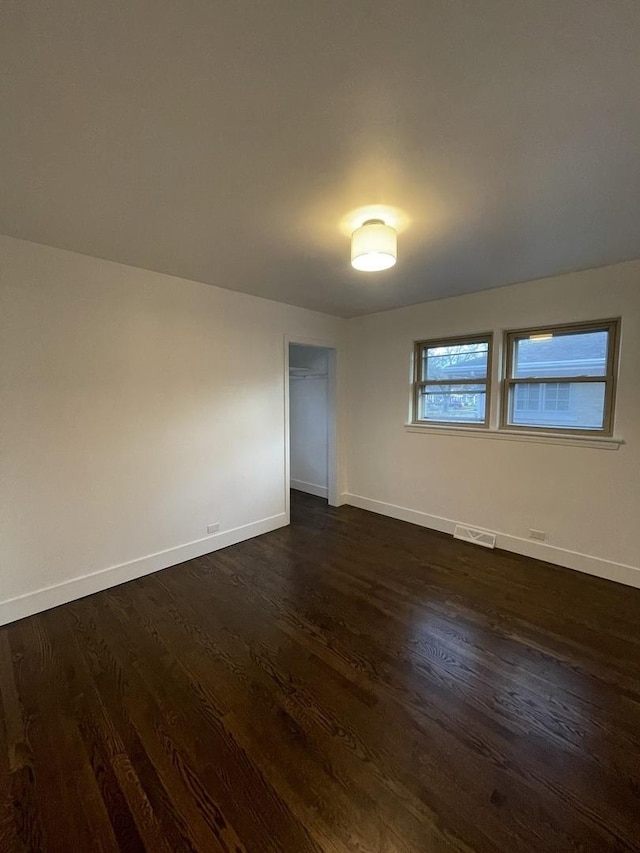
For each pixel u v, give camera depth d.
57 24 0.96
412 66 1.09
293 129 1.34
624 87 1.15
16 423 2.39
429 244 2.37
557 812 1.31
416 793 1.38
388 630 2.32
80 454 2.66
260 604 2.61
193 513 3.32
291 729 1.64
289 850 1.21
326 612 2.52
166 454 3.11
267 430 3.85
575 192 1.77
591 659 2.07
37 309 2.43
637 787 1.40
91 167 1.57
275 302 3.83
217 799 1.36
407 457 4.20
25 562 2.46
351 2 0.91
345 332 4.66
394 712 1.73
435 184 1.70
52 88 1.14
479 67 1.09
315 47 1.03
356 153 1.48
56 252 2.48
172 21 0.95
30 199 1.83
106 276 2.71
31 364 2.43
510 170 1.60
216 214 1.98
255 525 3.82
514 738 1.59
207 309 3.29
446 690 1.85
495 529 3.54
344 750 1.54
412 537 3.79
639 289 2.68
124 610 2.54
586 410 3.05
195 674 1.96
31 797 1.37
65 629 2.34
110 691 1.85
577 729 1.64
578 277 2.93
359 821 1.29
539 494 3.25
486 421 3.59
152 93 1.17
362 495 4.71
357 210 1.94
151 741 1.58
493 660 2.06
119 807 1.33
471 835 1.25
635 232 2.21
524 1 0.90
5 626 2.37
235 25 0.97
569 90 1.17
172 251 2.51
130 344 2.86
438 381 3.94
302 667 2.01
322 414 5.16
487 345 3.55
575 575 3.00
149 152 1.47
